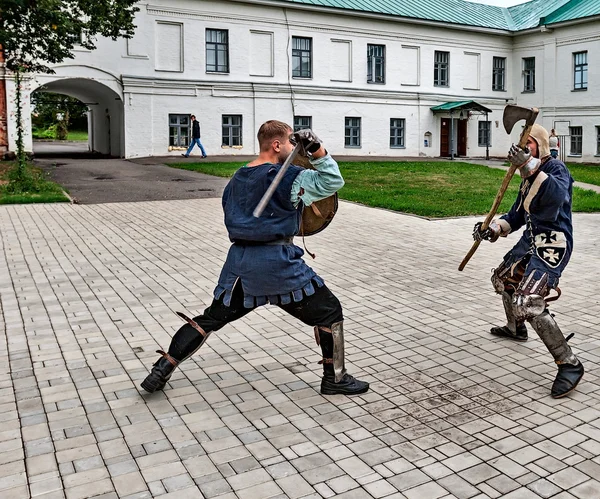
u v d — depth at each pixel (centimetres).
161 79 2977
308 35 3316
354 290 758
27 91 2669
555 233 463
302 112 3334
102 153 3484
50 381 485
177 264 893
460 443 388
